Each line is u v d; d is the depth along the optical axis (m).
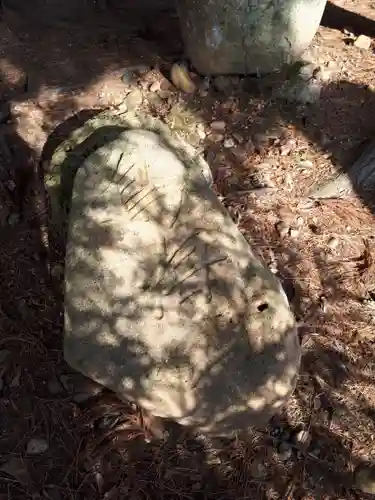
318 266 0.98
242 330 0.75
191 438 0.81
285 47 1.13
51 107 1.08
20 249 0.95
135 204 0.78
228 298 0.76
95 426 0.82
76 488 0.78
